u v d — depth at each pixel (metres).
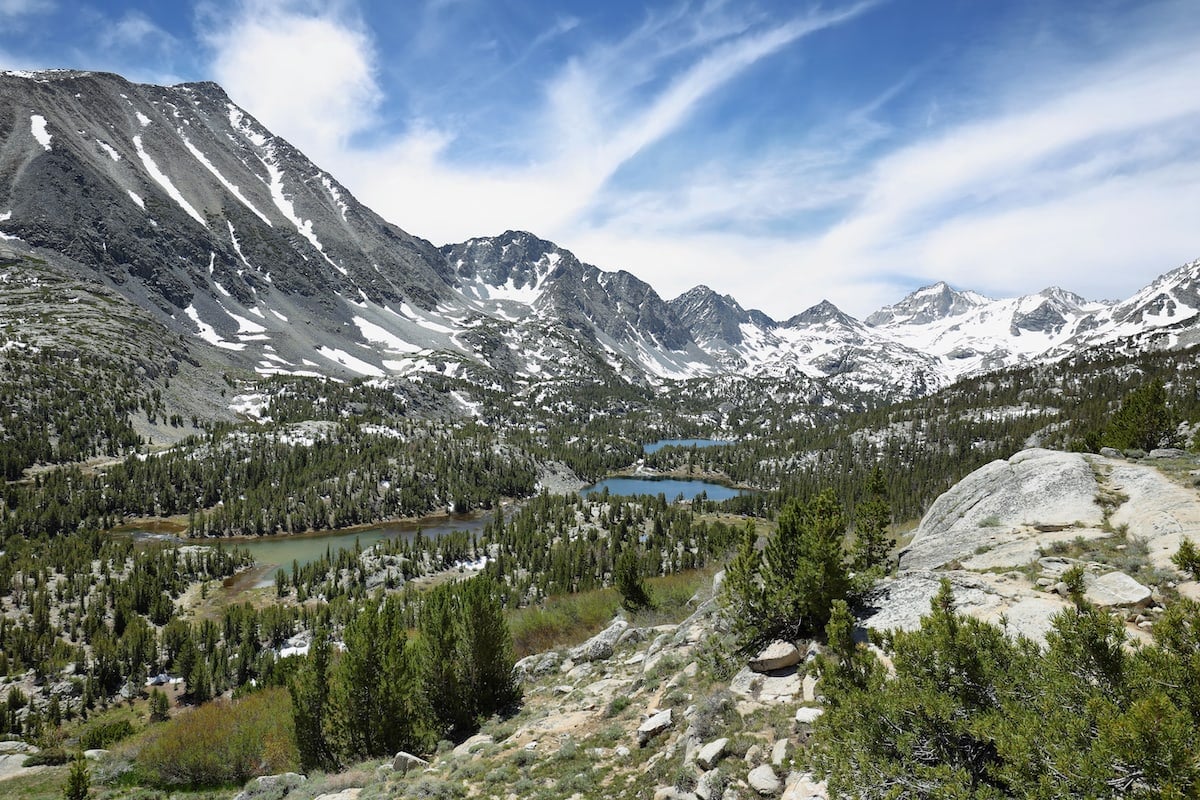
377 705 22.75
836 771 8.88
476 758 17.94
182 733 31.42
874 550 22.94
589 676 23.14
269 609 84.62
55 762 37.34
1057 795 6.70
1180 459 22.89
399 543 123.88
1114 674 7.59
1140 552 15.57
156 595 90.62
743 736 12.25
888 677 10.86
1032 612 12.88
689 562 101.62
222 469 164.38
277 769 27.73
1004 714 8.15
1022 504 22.22
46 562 96.00
